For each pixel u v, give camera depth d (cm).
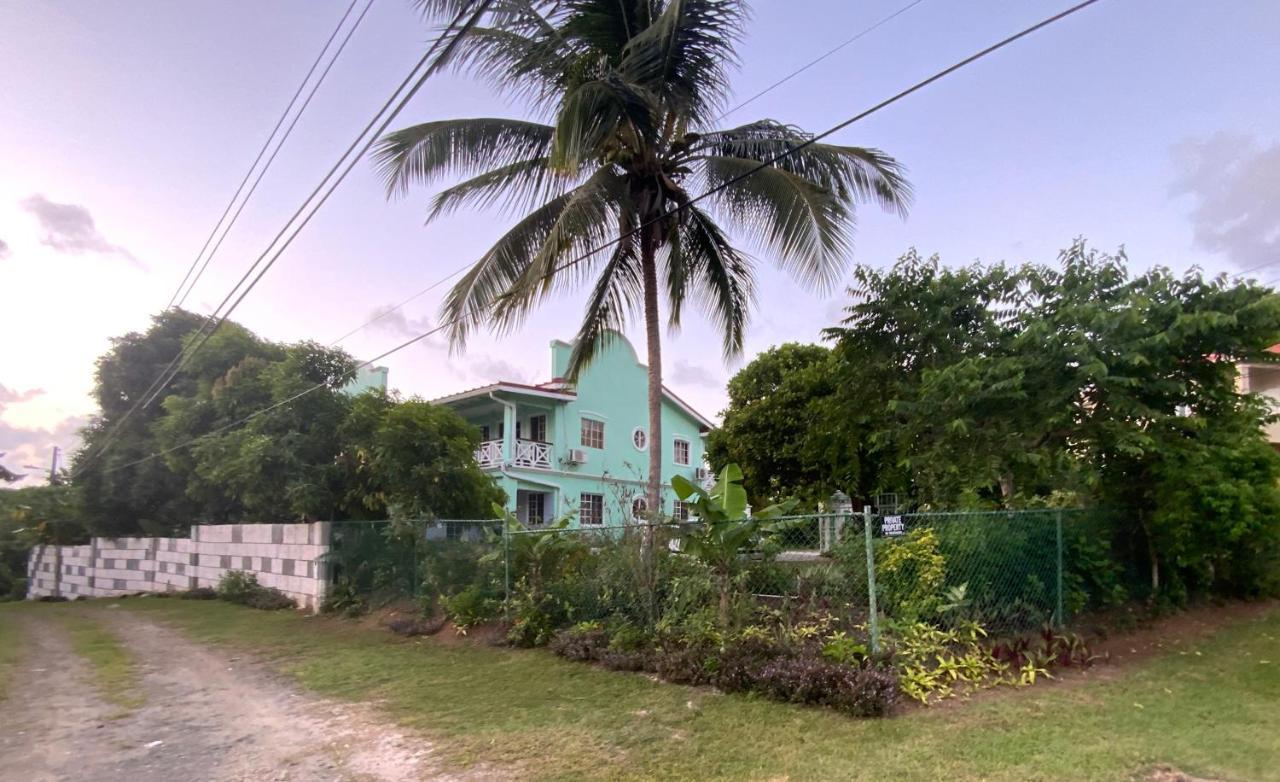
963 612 669
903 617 648
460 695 677
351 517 1434
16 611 1772
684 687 652
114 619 1388
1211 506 751
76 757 546
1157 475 792
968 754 460
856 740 494
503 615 934
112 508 2141
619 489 1362
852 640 620
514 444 2145
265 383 1548
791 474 1631
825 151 1052
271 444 1377
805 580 686
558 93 1016
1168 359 769
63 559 2397
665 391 2645
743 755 480
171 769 515
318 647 966
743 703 590
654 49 912
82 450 2278
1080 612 766
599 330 1243
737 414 1764
